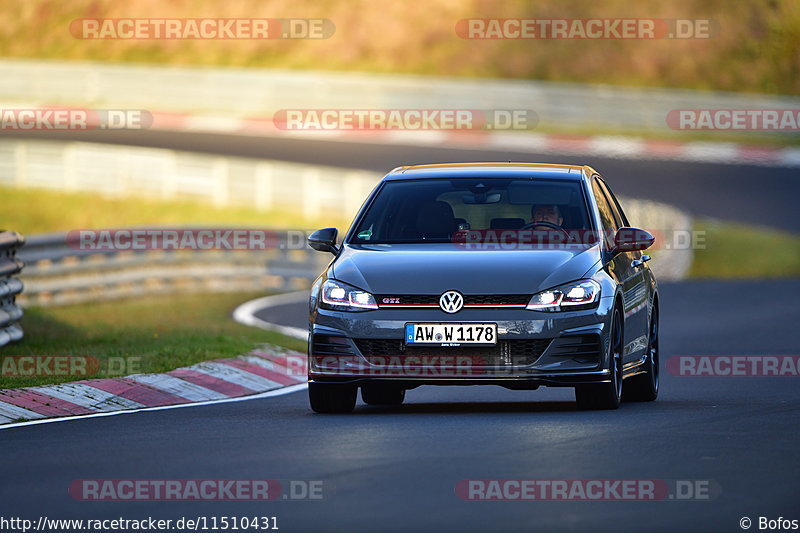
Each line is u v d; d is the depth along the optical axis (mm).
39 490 22953
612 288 34406
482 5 185750
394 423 31781
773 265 104562
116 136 146875
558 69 179750
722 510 20625
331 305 34031
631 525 19547
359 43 184250
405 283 33688
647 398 38719
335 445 27766
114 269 73750
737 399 38438
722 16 191250
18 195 116312
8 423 33438
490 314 33188
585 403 34625
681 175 138875
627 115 159500
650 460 25219
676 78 183000
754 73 187000
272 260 83312
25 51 191250
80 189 116312
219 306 72938
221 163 113625
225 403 38375
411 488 22344
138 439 29578
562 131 157750
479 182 37375
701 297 78938
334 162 133500
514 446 27078
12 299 48125
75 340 50344
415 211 36688
